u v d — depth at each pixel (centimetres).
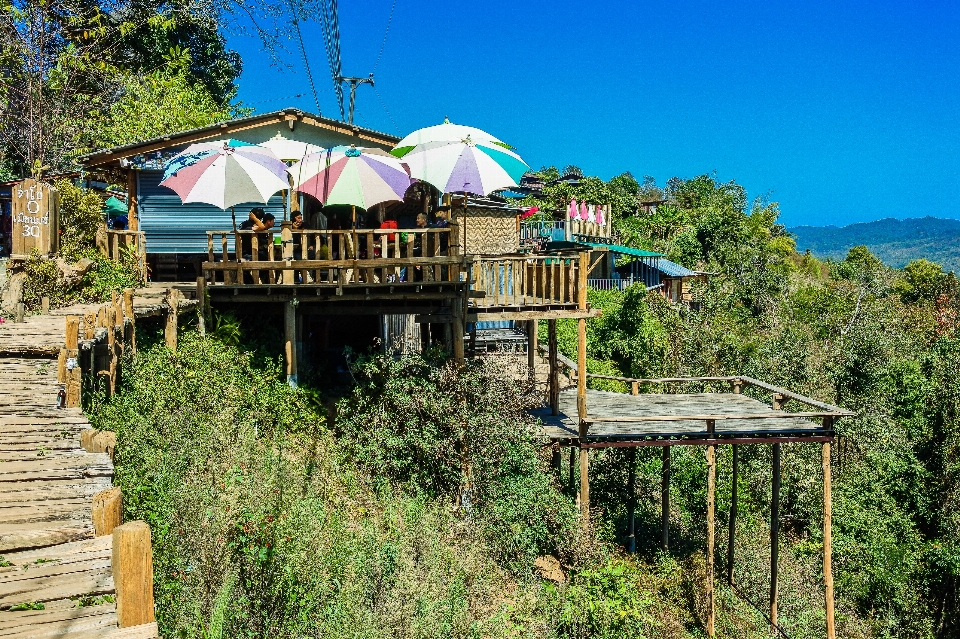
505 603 1066
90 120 2264
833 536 2070
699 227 5481
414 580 900
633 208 5969
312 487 1041
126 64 2677
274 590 750
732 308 4391
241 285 1382
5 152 2123
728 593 1656
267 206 1711
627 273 4256
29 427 690
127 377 1073
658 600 1446
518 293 1430
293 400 1363
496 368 1457
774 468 1630
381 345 1733
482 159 1395
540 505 1340
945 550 2042
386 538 999
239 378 1324
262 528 807
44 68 2030
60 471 582
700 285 4606
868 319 3841
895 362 2861
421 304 1433
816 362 3067
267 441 1154
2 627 378
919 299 5834
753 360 2961
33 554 459
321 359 1712
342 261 1331
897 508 2269
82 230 1598
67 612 397
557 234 3647
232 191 1323
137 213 1712
